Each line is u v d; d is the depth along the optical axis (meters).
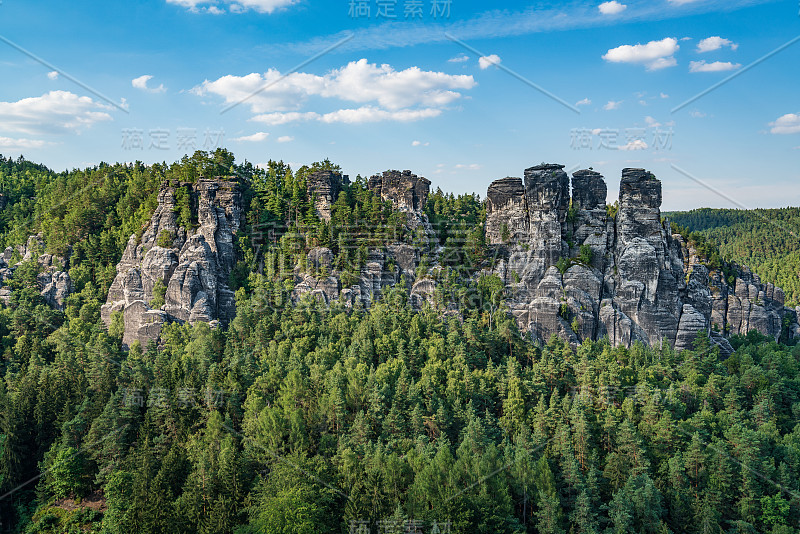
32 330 147.50
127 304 155.88
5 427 97.88
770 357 132.88
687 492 87.44
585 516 81.00
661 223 168.62
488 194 178.62
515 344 131.00
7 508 94.06
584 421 93.56
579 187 173.12
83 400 107.31
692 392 114.88
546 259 164.12
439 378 111.38
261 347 122.00
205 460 84.12
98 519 90.56
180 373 105.94
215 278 156.62
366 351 120.06
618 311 153.75
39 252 180.25
